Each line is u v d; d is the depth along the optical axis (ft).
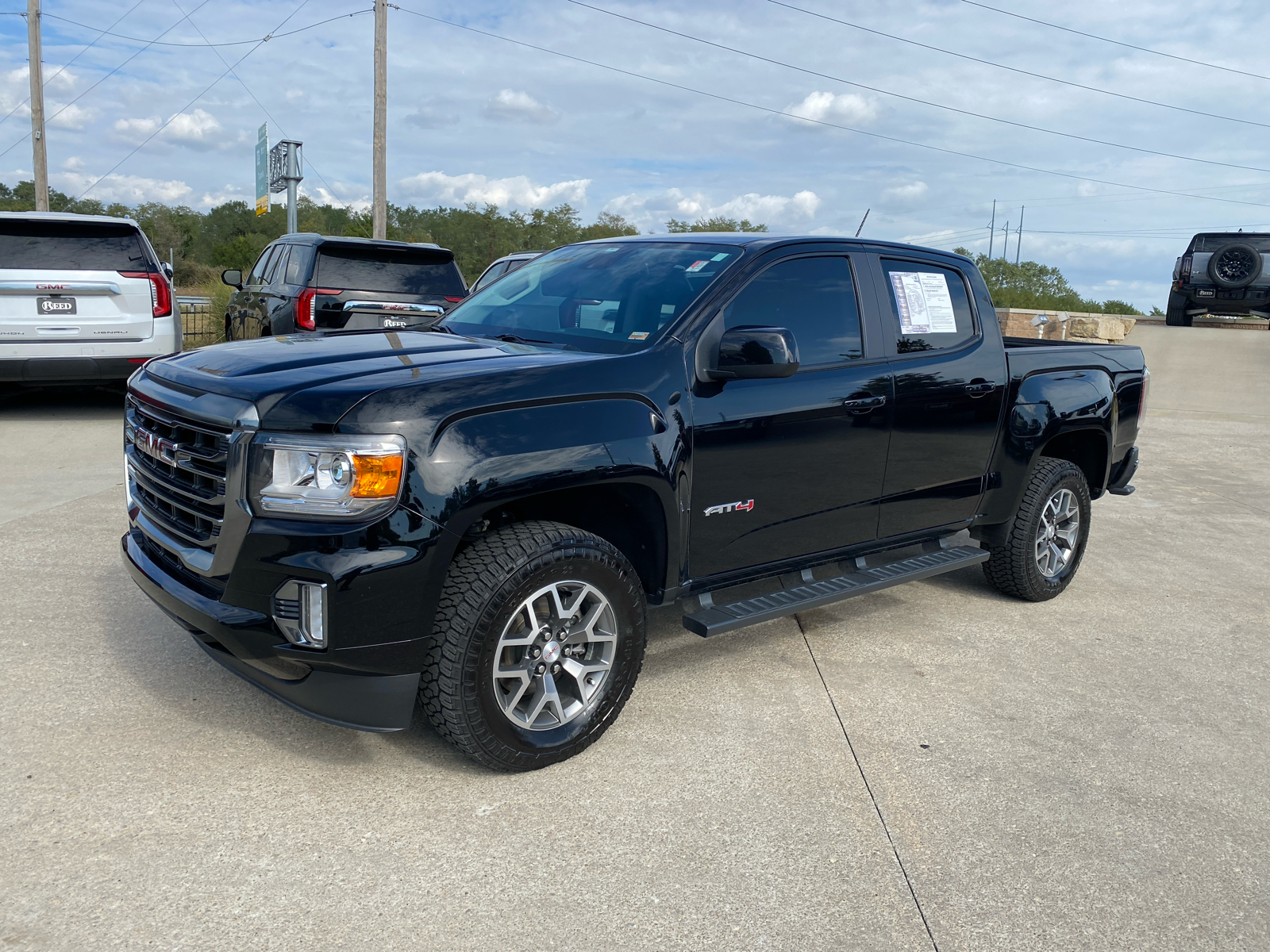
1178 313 77.71
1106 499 26.48
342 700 9.16
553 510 11.01
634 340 11.28
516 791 9.82
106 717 10.82
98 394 35.32
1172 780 10.76
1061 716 12.32
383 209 65.26
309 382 9.22
